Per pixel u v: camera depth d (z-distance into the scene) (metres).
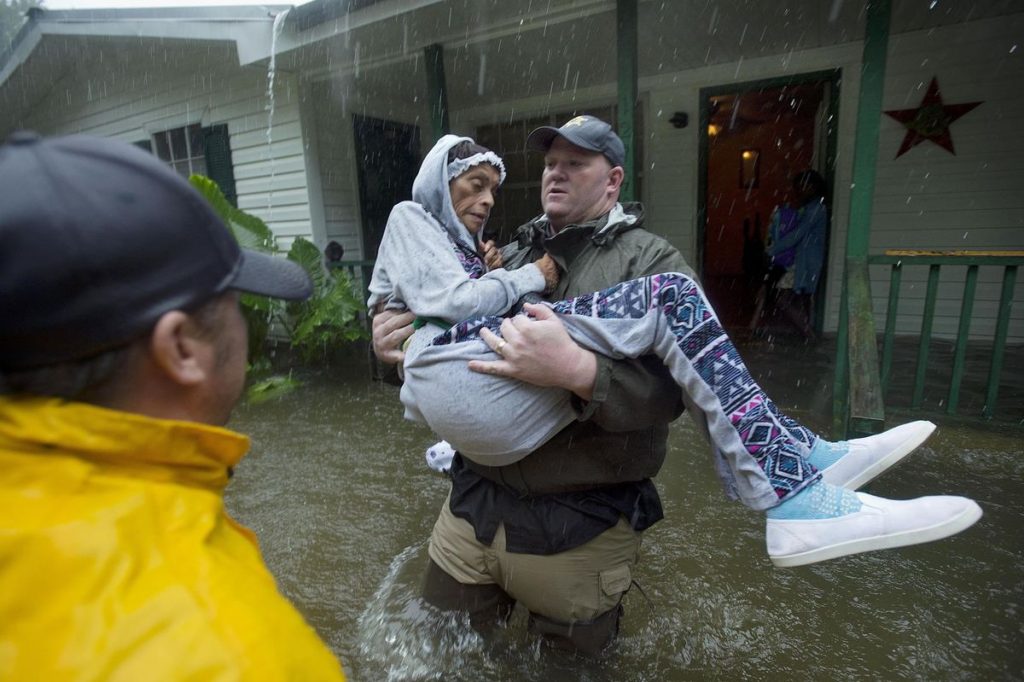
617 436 1.68
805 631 2.21
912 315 6.33
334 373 6.16
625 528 1.79
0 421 0.63
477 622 1.97
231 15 6.07
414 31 5.51
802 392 4.71
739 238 10.41
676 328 1.50
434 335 1.69
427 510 3.28
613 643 1.98
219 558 0.67
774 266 6.38
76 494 0.63
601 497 1.74
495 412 1.55
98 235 0.60
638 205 1.86
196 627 0.57
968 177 5.86
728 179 10.30
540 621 1.83
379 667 2.05
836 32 5.64
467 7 4.92
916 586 2.44
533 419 1.57
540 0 4.79
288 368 6.43
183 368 0.69
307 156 7.11
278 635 0.63
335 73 6.82
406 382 1.78
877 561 2.61
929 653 2.09
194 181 5.95
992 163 5.74
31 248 0.59
